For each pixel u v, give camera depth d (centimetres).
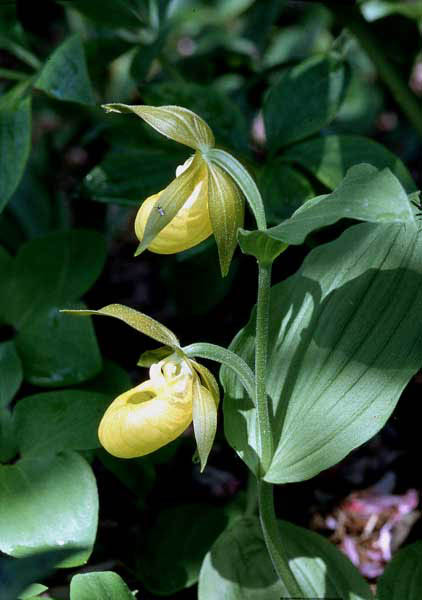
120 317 48
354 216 43
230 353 49
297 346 51
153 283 82
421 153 85
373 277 51
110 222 79
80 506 53
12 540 52
